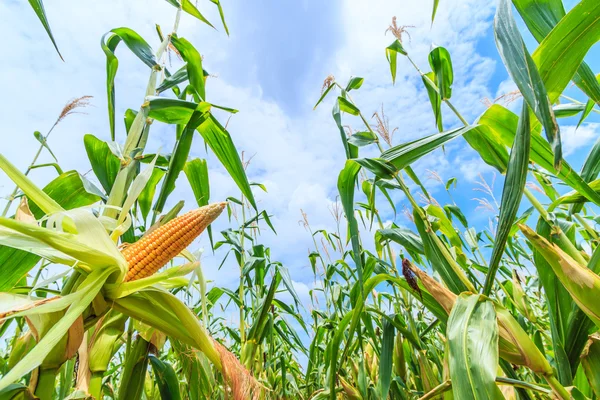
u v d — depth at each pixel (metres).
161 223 0.53
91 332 0.43
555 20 0.45
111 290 0.39
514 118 0.54
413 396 0.88
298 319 1.17
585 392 0.55
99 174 0.62
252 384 0.49
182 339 0.43
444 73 0.62
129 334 0.54
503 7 0.38
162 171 0.76
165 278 0.43
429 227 0.55
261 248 1.01
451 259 0.53
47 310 0.32
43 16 0.38
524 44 0.34
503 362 0.53
